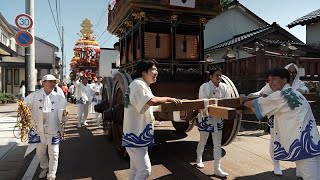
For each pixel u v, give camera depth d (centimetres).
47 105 403
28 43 715
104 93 755
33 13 821
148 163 315
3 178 436
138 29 571
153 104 299
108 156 561
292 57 847
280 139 295
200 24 600
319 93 832
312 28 1426
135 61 589
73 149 618
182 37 597
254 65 814
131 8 543
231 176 428
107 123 741
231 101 345
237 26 1836
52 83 409
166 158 532
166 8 549
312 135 275
